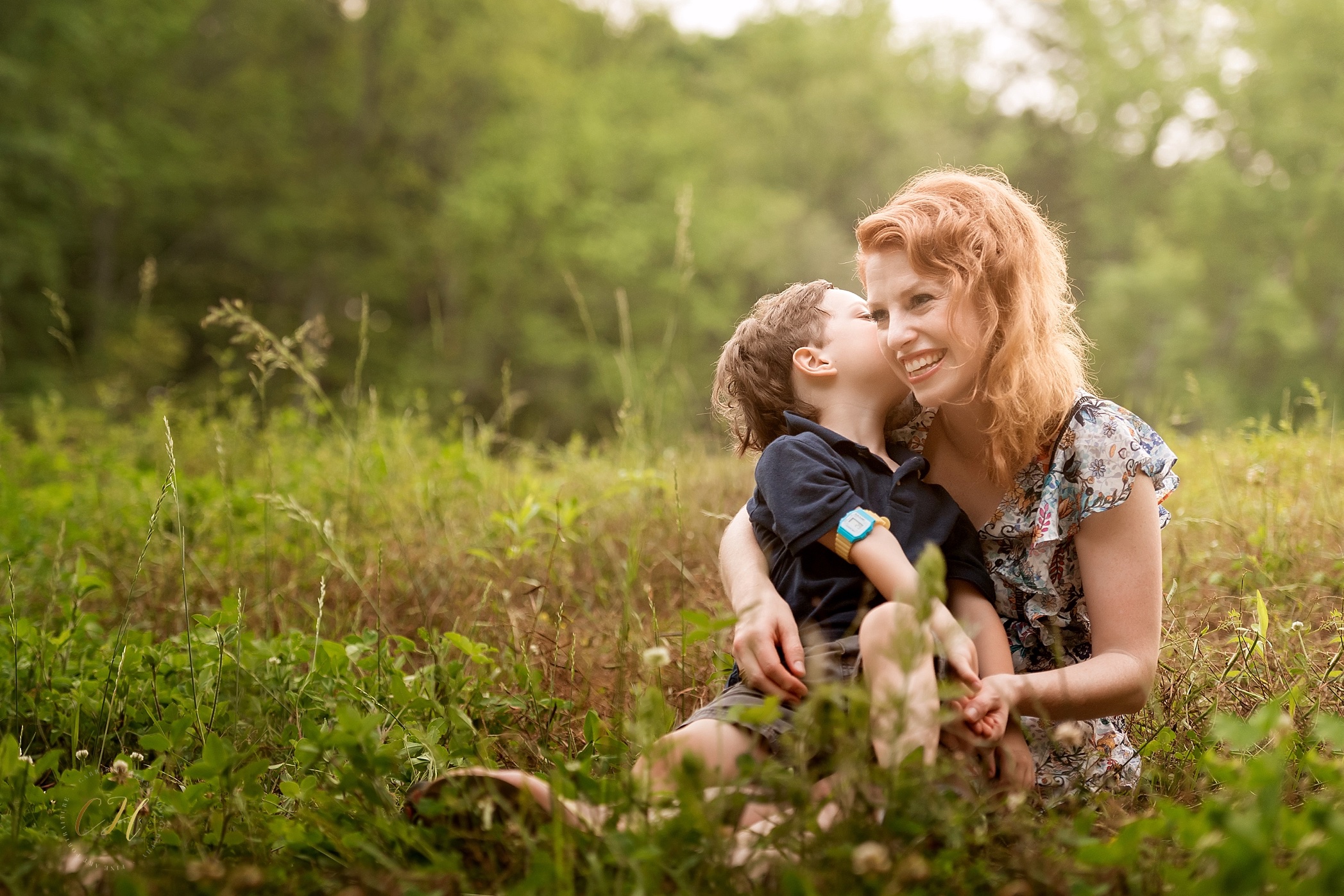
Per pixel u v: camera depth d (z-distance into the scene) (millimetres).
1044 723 1844
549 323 25188
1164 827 1417
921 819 1473
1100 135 34125
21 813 1828
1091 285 28656
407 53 25125
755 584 2010
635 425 5375
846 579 1948
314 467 5449
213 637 2654
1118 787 1960
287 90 25141
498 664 2678
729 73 33531
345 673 2586
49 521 4875
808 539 1953
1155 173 33125
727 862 1464
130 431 7914
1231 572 3135
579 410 24656
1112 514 1967
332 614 3447
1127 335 27375
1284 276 26906
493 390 25203
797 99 31938
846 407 2193
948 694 1526
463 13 25125
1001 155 32375
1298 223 26094
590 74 28781
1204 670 2242
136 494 4953
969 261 1961
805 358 2217
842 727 1511
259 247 23641
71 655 2865
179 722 2219
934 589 1412
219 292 25078
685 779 1449
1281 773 1387
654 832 1486
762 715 1545
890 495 2029
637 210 26062
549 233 25109
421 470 4793
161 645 2875
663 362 5461
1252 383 26141
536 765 2107
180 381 21547
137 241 24109
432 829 1673
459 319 25578
